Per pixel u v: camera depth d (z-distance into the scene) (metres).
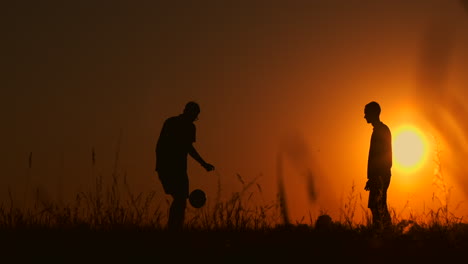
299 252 8.39
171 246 9.02
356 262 7.60
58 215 10.84
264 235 10.14
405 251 8.56
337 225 10.80
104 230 10.66
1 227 10.84
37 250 8.66
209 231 10.77
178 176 14.70
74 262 7.72
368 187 14.58
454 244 9.11
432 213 9.94
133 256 8.12
